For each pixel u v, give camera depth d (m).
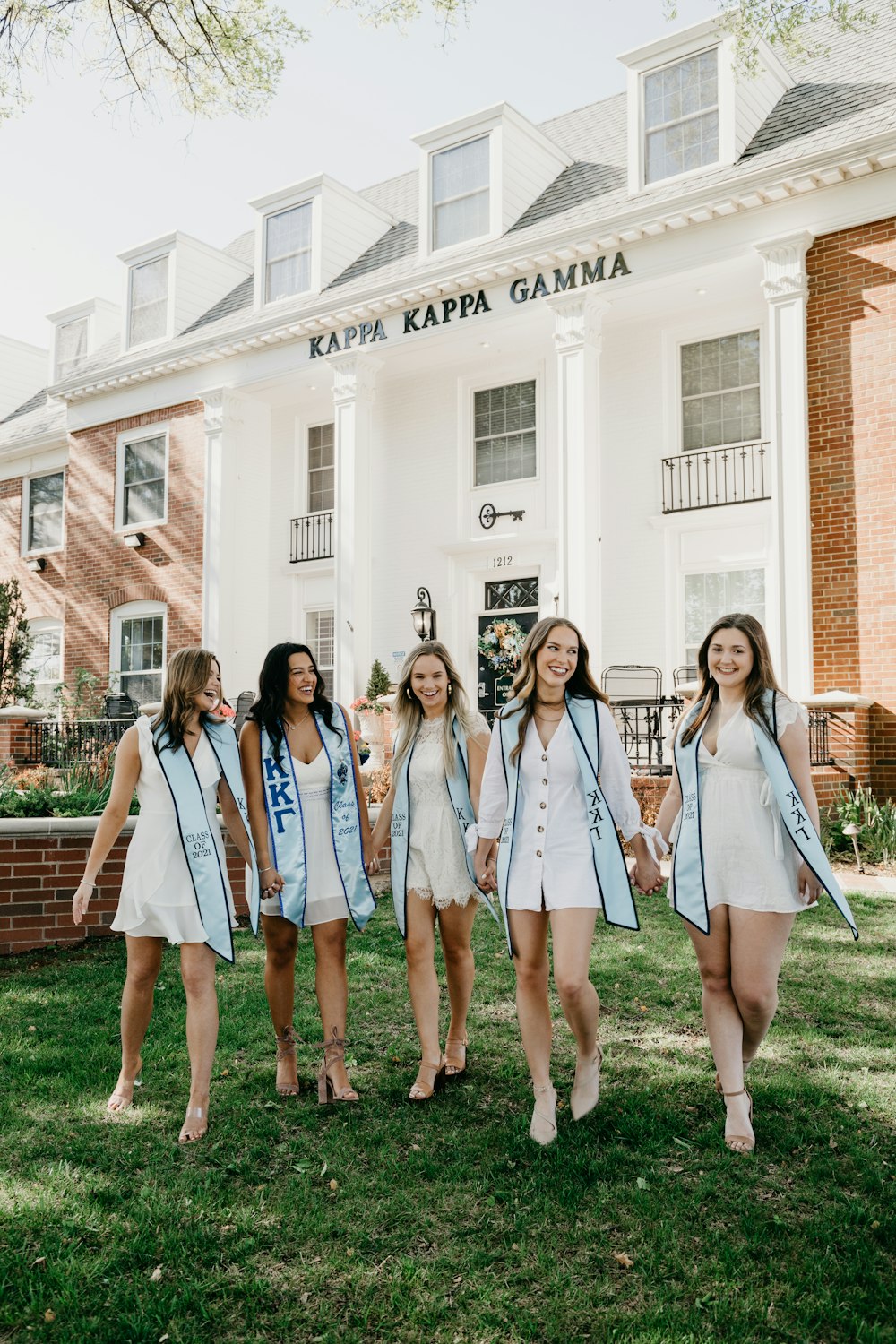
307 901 3.62
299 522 16.06
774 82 11.84
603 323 12.70
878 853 8.35
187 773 3.45
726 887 3.17
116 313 21.06
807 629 9.98
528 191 13.41
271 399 16.09
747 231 10.68
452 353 13.80
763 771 3.19
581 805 3.34
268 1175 3.00
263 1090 3.67
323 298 14.73
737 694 3.26
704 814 3.25
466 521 14.09
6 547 20.27
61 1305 2.33
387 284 13.40
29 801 6.80
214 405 15.81
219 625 15.54
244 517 16.09
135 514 17.38
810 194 10.26
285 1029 3.71
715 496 11.81
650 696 12.03
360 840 3.77
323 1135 3.28
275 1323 2.28
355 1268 2.49
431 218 13.75
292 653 3.70
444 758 3.80
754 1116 3.33
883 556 9.72
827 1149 3.10
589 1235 2.62
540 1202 2.79
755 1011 3.13
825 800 8.95
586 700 3.41
